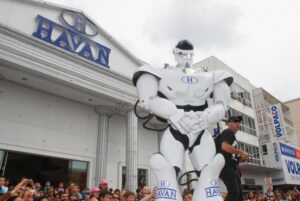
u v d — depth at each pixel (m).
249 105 25.45
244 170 21.86
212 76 3.43
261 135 25.19
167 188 2.90
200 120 3.12
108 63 13.85
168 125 3.27
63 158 13.27
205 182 2.97
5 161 11.58
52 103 13.28
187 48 3.59
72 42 12.55
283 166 23.06
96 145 14.55
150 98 3.24
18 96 12.16
